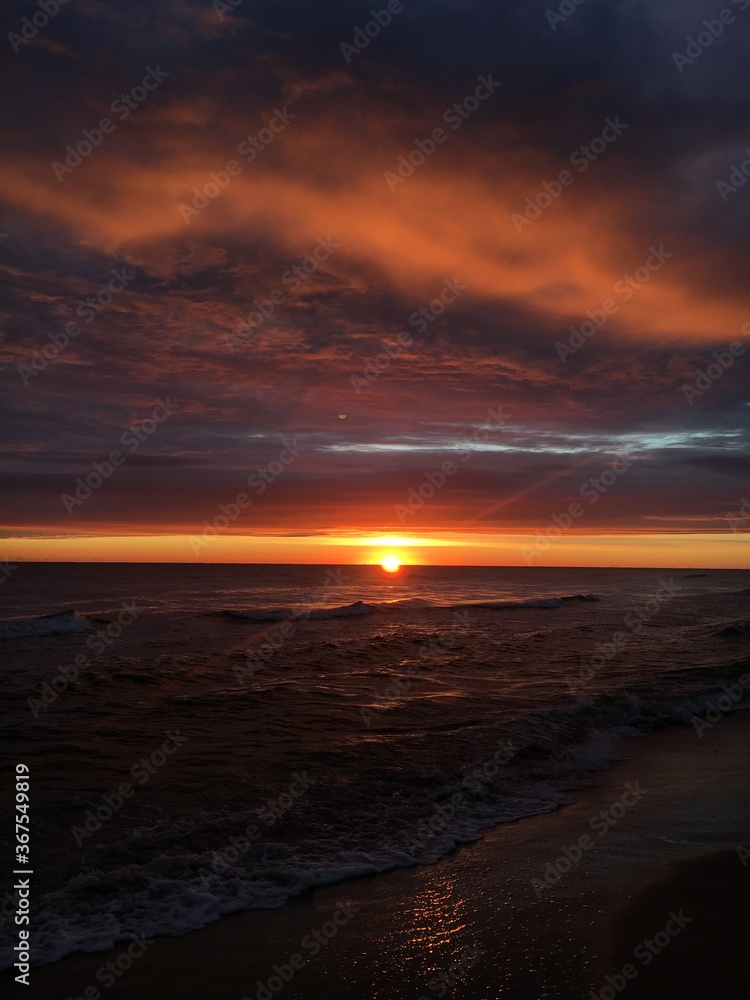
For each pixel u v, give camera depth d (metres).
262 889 5.07
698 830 6.36
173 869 5.31
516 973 3.96
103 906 4.75
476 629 22.34
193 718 9.92
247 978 3.93
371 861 5.59
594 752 9.17
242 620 23.55
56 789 6.90
